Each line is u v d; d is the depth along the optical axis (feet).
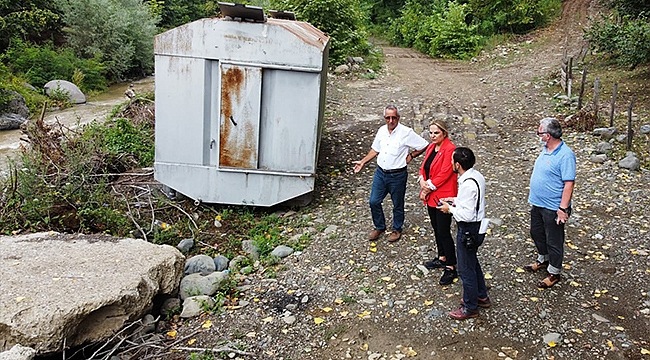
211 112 23.79
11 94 52.65
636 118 33.68
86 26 76.89
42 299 14.43
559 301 16.78
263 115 23.73
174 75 23.35
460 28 71.82
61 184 24.63
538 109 40.06
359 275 18.78
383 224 21.17
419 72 60.39
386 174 20.12
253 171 24.13
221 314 16.83
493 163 29.76
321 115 27.86
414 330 15.67
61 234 19.33
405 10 93.71
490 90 47.98
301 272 19.30
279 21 26.07
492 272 18.45
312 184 24.31
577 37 67.26
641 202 23.73
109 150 29.55
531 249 19.95
